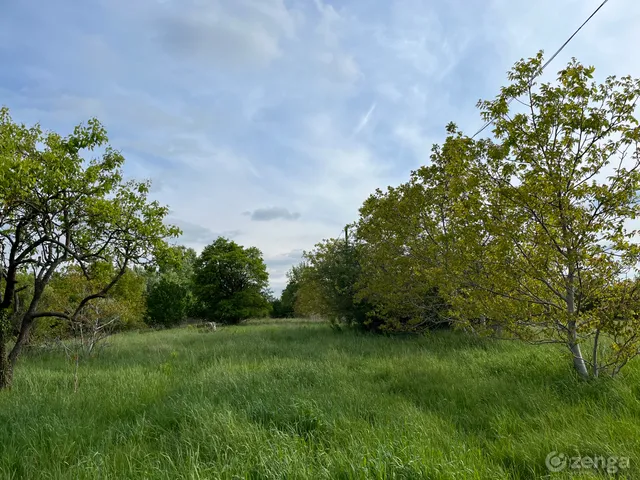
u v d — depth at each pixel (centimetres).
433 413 523
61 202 909
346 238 1889
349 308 1789
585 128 629
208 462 383
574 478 336
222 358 1020
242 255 3766
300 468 350
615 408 496
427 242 1258
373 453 375
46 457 411
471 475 339
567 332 657
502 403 537
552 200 642
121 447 438
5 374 785
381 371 792
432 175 1239
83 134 906
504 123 681
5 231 861
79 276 1576
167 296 3416
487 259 731
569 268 654
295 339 1526
